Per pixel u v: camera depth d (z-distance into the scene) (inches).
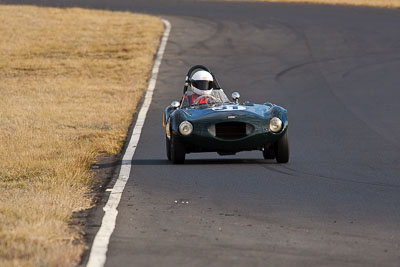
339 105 3144.7
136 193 1421.0
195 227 1122.0
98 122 2709.2
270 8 6633.9
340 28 5433.1
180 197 1375.5
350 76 3878.0
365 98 3304.6
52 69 4271.7
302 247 1000.9
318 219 1180.5
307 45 4827.8
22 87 3740.2
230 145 1752.0
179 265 909.8
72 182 1503.4
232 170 1717.5
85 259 930.1
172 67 4222.4
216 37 5177.2
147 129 2576.3
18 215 1116.5
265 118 1768.0
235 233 1082.1
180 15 6289.4
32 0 7234.3
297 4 6904.5
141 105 3174.2
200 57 4505.4
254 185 1505.9
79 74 4128.9
